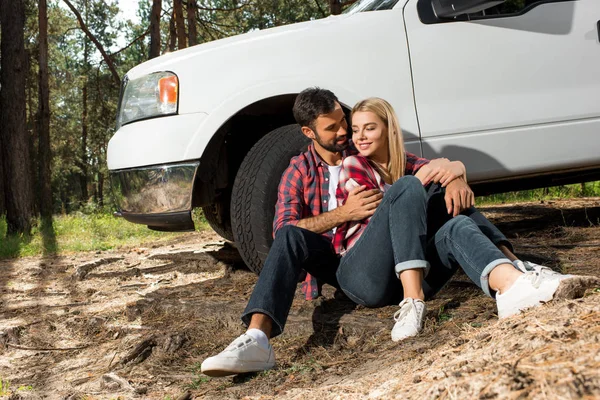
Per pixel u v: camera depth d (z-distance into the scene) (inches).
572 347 55.6
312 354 104.9
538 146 144.8
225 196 183.9
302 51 141.6
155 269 201.3
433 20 144.4
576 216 209.3
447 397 55.4
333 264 105.3
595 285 76.8
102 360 122.3
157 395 100.1
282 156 137.2
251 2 955.3
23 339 141.6
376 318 113.4
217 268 188.5
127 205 150.3
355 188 99.2
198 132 140.6
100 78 1268.5
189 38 584.7
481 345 68.7
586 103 145.6
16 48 446.6
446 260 95.1
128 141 146.3
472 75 143.7
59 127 1616.6
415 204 92.6
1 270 251.0
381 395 66.6
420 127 141.0
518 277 81.9
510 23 145.7
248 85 140.5
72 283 202.2
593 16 147.9
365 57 141.6
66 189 2034.9
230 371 90.4
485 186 164.1
